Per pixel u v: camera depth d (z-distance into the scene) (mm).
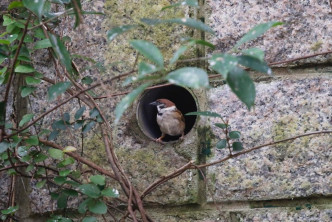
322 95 5332
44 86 5906
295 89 5379
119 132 5672
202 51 5602
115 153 5617
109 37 3553
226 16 5605
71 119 5746
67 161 5223
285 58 5430
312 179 5195
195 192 5395
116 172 5117
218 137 5418
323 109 5301
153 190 5469
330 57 5379
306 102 5336
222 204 5352
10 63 5570
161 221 5434
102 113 5223
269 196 5234
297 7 5492
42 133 5277
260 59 3156
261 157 5301
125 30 3568
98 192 4730
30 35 5543
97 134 5668
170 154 5523
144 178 5523
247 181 5289
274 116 5352
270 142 5078
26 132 5500
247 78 3100
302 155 5242
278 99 5379
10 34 5188
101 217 5578
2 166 5348
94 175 5156
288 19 5480
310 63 5406
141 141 5637
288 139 4852
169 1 5789
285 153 5270
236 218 5281
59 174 5223
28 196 5793
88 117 5688
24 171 5801
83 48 5840
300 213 5199
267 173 5270
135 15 5832
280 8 5516
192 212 5395
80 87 4867
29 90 5207
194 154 5461
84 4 5930
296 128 5297
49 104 5852
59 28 5871
